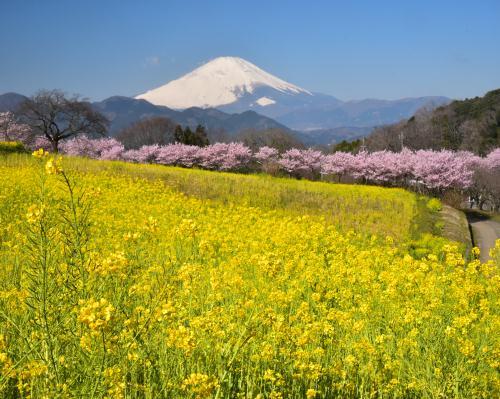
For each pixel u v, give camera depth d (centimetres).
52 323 375
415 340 554
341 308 731
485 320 655
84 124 7081
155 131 11250
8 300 510
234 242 1216
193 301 580
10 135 6794
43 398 337
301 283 813
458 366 481
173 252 868
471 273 802
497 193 5662
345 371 473
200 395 341
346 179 6203
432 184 5106
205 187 2686
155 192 2261
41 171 401
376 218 2436
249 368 450
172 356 429
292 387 460
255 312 543
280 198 2662
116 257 407
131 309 496
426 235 2005
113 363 372
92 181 2259
